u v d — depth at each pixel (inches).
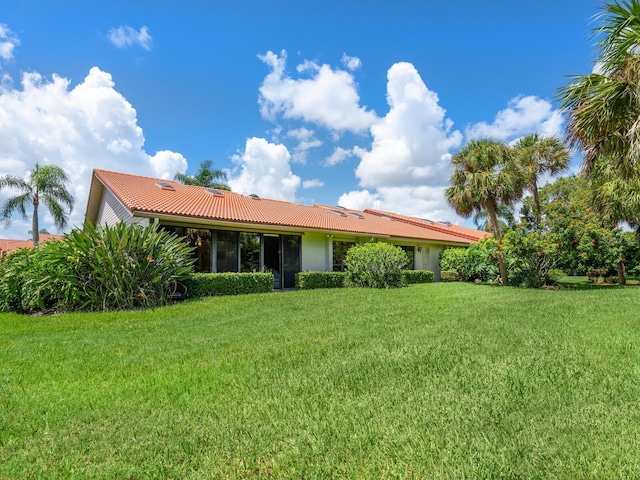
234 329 258.1
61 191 1019.9
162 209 451.8
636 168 261.9
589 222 568.4
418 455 90.3
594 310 300.8
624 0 212.2
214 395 132.6
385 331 240.2
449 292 505.4
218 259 531.2
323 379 147.1
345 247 718.5
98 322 290.0
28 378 154.8
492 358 170.4
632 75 219.0
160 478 84.3
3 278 378.6
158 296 380.5
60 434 105.5
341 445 95.8
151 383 146.6
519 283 622.2
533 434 98.5
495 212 669.9
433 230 1006.4
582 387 131.2
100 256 350.0
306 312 332.5
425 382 140.9
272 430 105.0
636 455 87.7
